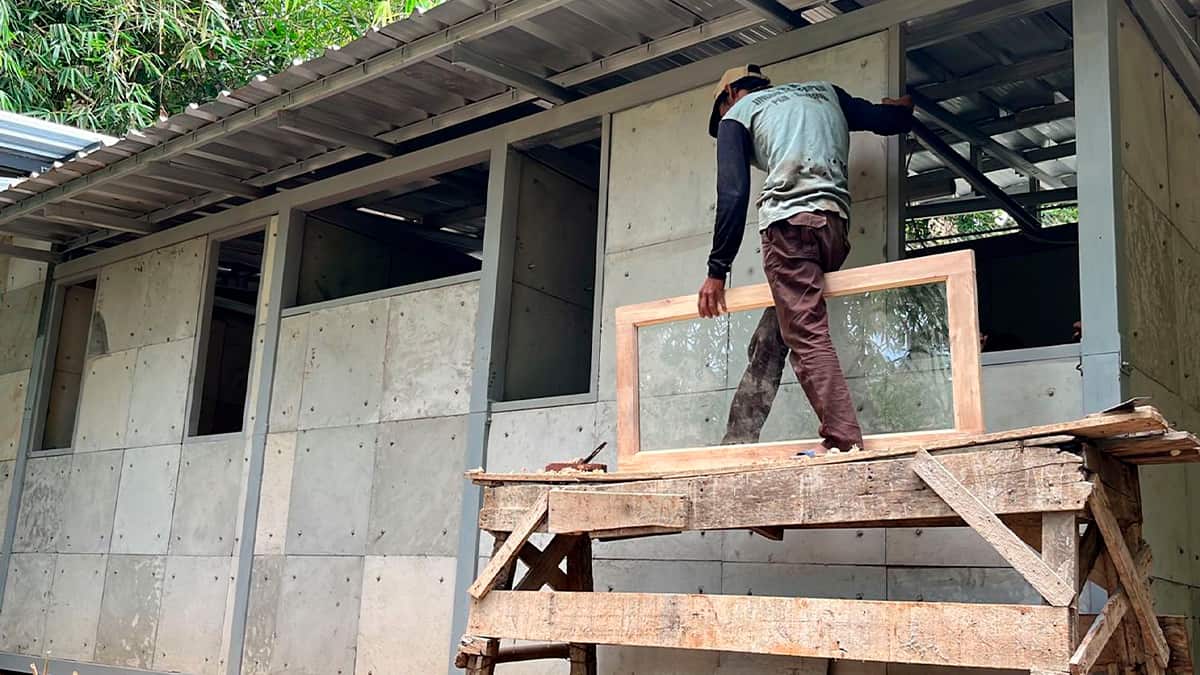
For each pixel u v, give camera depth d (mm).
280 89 5102
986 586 3531
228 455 6203
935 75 5422
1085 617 3162
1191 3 4523
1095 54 3613
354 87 5062
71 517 7094
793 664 3848
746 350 3793
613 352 4645
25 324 7984
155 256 7066
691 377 3912
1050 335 6676
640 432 3992
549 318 5387
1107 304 3420
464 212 6996
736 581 4082
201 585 6121
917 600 3654
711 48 4914
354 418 5617
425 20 4422
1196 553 3904
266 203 6391
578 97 5168
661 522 3395
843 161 3645
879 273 3410
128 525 6688
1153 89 4039
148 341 6957
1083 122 3594
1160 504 3656
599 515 3496
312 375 5875
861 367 3486
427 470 5223
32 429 7605
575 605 3510
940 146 5570
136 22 12336
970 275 3254
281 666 5539
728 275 4406
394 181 5809
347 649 5285
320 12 14094
